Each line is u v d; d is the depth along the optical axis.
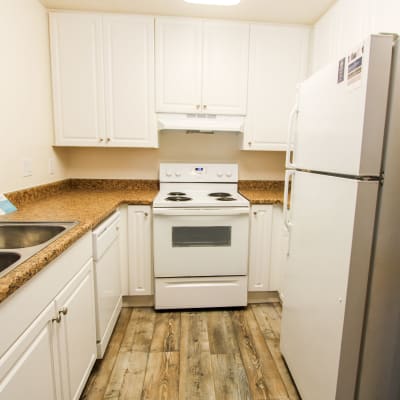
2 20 1.54
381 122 0.90
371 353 1.02
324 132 1.14
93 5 1.99
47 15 2.04
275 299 2.33
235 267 2.12
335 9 1.89
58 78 2.12
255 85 2.24
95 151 2.53
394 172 0.93
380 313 1.00
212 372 1.56
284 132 2.32
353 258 0.97
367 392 1.05
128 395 1.41
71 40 2.08
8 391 0.73
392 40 0.87
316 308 1.21
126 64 2.14
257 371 1.57
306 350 1.31
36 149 1.94
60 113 2.16
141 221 2.06
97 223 1.49
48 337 0.96
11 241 1.32
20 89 1.73
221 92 2.23
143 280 2.14
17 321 0.78
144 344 1.78
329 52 1.96
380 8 1.45
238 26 2.16
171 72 2.17
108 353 1.69
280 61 2.23
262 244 2.17
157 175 2.60
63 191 2.39
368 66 0.87
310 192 1.27
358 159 0.92
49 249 0.97
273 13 2.05
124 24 2.09
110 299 1.76
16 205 1.68
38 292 0.89
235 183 2.55
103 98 2.17
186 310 2.17
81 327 1.28
